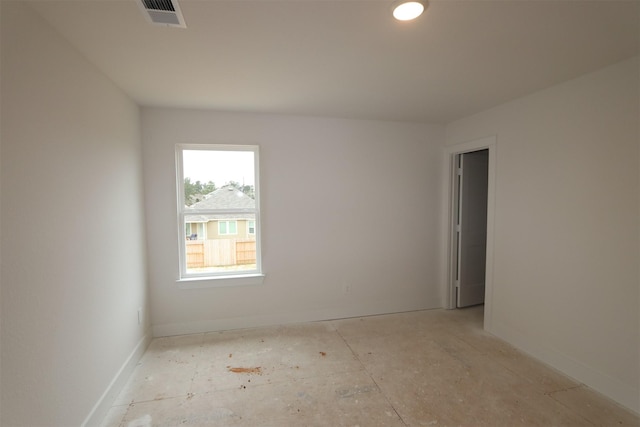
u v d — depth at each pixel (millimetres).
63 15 1395
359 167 3459
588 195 2180
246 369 2455
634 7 1370
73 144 1667
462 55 1867
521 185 2697
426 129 3648
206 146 3072
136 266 2631
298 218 3314
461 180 3703
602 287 2111
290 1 1313
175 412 1960
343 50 1792
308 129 3285
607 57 1906
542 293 2541
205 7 1353
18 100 1254
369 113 3168
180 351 2740
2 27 1166
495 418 1902
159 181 2945
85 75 1813
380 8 1375
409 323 3363
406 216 3654
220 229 3199
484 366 2488
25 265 1280
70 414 1587
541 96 2492
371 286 3592
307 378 2330
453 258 3773
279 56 1861
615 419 1888
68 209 1604
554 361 2451
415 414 1940
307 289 3395
